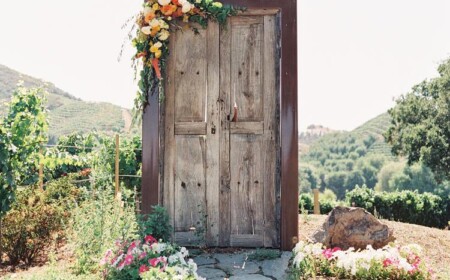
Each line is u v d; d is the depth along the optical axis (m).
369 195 13.62
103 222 5.48
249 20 5.81
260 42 5.80
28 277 4.71
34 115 6.52
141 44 5.73
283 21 5.67
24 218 5.92
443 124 27.00
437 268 5.22
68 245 5.94
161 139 5.80
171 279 3.63
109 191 6.21
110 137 11.83
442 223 13.70
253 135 5.78
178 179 5.81
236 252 5.52
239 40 5.82
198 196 5.80
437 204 13.68
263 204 5.75
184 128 5.82
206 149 5.80
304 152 84.38
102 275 4.58
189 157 5.82
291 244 5.57
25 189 6.48
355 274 4.32
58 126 36.72
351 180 71.31
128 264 4.25
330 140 82.44
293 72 5.64
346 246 5.39
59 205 6.68
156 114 5.74
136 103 5.76
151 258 4.33
